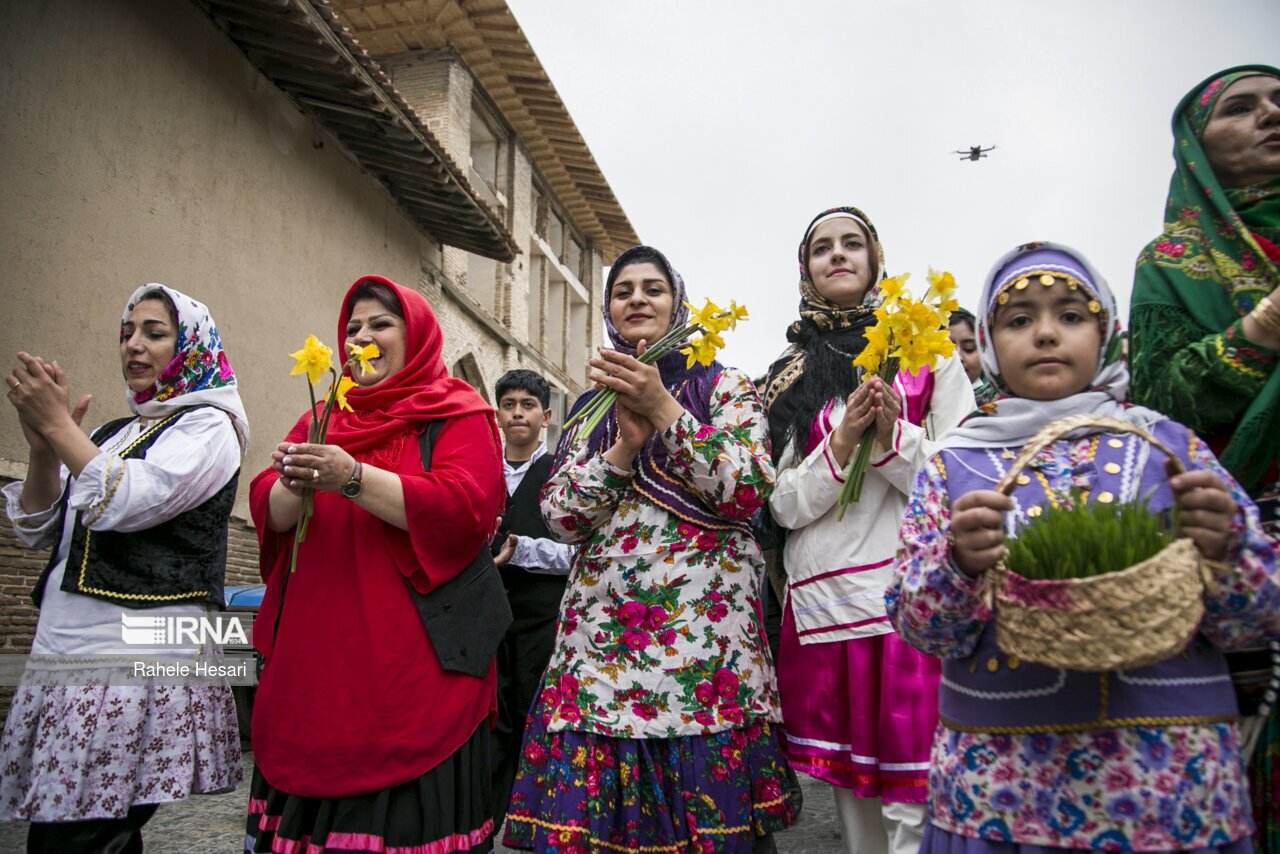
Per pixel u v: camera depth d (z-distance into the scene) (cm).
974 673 167
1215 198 211
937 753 174
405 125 846
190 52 688
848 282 299
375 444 271
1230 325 201
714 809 234
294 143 822
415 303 291
